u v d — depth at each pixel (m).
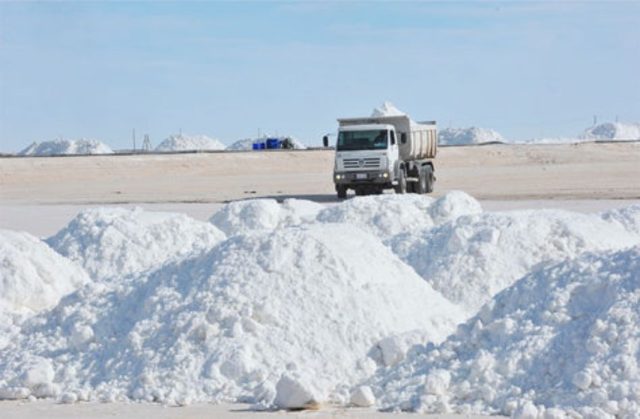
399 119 55.81
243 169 100.19
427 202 26.27
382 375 13.37
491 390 12.18
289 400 12.49
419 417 11.88
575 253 19.44
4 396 13.74
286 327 14.12
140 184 82.56
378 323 14.43
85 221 24.75
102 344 14.73
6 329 16.08
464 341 13.37
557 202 52.19
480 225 20.19
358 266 15.30
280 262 15.11
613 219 23.30
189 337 14.15
